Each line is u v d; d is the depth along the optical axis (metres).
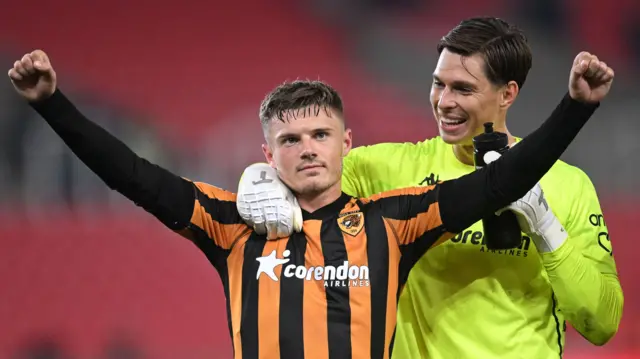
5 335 27.97
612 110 36.22
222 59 38.84
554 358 10.26
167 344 28.42
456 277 10.21
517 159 8.59
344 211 9.20
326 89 9.16
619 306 9.97
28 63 8.28
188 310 29.55
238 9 39.50
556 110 8.55
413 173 10.62
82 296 29.33
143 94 37.53
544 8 38.12
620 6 38.38
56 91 8.59
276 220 8.87
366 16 39.22
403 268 9.19
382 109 37.78
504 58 9.64
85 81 37.19
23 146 30.56
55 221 30.34
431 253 10.26
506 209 9.20
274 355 8.73
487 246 9.51
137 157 8.91
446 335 10.17
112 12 38.31
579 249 10.06
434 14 38.91
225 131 36.84
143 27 38.50
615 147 35.12
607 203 33.94
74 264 29.94
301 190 9.03
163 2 39.03
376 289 8.86
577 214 10.16
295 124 8.91
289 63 39.12
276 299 8.81
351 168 10.91
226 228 9.16
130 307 29.45
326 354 8.65
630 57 37.97
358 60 38.91
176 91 37.94
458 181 9.04
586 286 9.48
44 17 37.53
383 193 9.47
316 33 39.56
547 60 37.62
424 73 38.38
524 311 10.20
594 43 38.16
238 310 8.95
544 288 10.29
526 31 38.03
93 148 8.63
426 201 9.10
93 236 30.45
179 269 30.61
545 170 8.59
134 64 37.91
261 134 36.75
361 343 8.72
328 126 8.99
